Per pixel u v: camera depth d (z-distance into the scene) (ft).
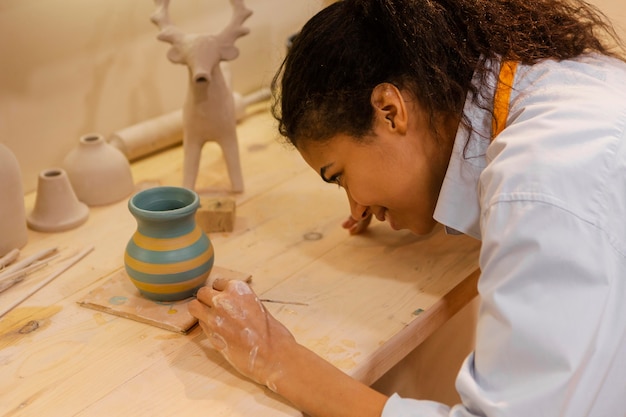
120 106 5.15
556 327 2.49
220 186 4.74
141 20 5.06
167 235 3.41
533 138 2.67
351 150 3.10
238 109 5.56
